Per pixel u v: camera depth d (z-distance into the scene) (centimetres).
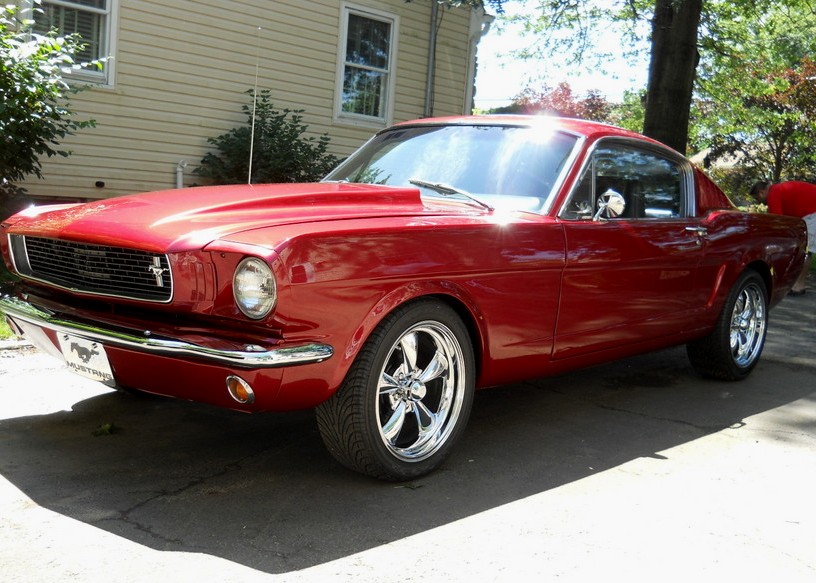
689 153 3109
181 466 357
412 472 348
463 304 355
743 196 2691
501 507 330
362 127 1226
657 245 457
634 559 290
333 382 310
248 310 291
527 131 443
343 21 1170
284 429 413
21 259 372
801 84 2325
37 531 288
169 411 432
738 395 531
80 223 335
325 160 1109
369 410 324
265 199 343
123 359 313
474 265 352
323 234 301
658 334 477
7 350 520
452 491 344
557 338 404
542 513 326
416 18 1268
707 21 1702
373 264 314
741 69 2019
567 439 423
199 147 1043
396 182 438
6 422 402
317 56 1149
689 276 493
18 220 376
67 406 431
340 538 294
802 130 2423
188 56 1014
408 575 270
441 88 1332
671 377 571
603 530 313
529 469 376
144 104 984
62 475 340
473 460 384
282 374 294
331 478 351
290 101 1130
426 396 369
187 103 1023
